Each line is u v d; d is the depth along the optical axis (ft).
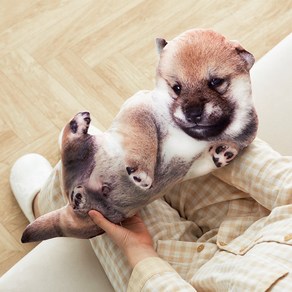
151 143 2.74
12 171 4.37
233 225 3.04
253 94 3.42
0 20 5.02
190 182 3.22
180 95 2.72
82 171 2.78
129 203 2.83
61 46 4.94
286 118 3.35
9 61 4.87
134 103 2.80
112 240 3.03
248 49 4.95
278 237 2.61
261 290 2.42
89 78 4.83
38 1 5.09
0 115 4.66
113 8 5.09
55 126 4.66
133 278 2.82
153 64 4.91
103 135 2.80
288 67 3.47
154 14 5.08
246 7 5.11
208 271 2.79
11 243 4.29
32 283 3.13
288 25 5.05
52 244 3.24
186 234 3.19
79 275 3.15
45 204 3.63
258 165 2.92
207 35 2.69
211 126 2.74
